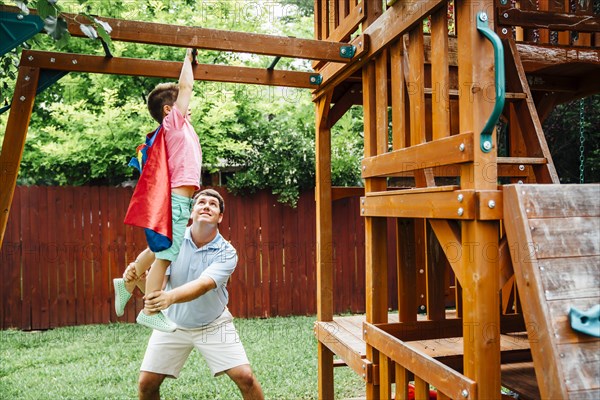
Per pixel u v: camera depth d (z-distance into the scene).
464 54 1.96
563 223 1.72
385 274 3.01
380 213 2.73
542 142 2.19
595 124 6.48
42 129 8.09
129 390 4.65
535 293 1.63
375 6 2.97
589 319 1.60
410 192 2.36
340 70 3.33
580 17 2.55
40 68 3.07
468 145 1.91
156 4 7.80
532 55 2.94
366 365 2.93
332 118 4.08
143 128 7.59
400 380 2.54
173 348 3.39
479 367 1.86
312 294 8.18
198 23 7.90
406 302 3.20
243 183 7.77
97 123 7.52
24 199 7.36
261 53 2.80
